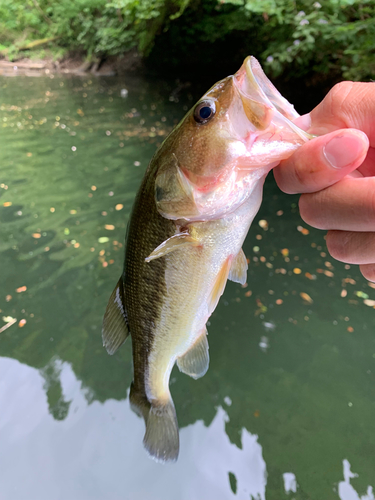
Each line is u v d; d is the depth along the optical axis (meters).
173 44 1.86
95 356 0.45
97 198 0.79
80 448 0.36
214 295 0.18
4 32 2.32
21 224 0.69
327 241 0.15
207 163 0.16
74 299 0.53
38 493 0.33
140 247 0.19
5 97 1.61
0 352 0.45
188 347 0.20
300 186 0.14
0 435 0.37
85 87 1.86
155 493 0.33
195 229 0.17
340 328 0.49
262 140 0.15
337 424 0.39
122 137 1.16
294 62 1.11
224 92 0.16
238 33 1.54
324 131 0.15
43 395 0.41
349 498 0.33
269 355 0.46
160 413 0.22
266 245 0.65
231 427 0.39
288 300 0.53
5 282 0.55
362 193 0.13
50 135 1.16
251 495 0.33
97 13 2.10
